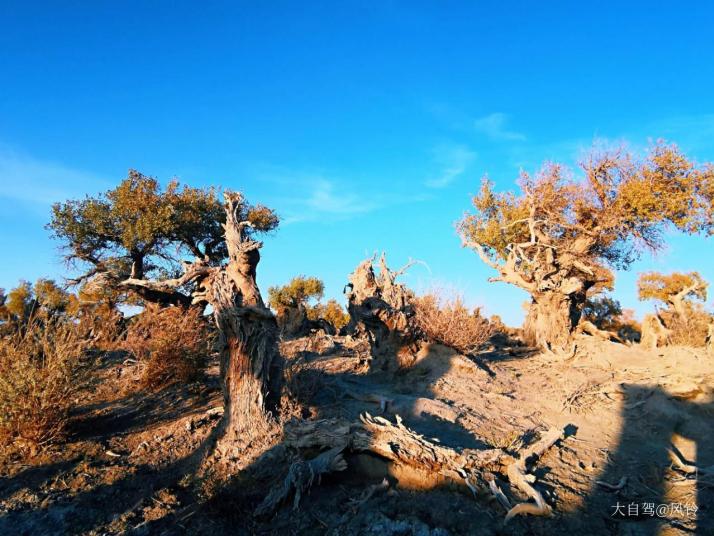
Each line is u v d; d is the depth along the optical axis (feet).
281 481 22.20
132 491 22.35
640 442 28.25
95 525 19.89
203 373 36.50
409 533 18.57
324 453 22.88
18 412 25.49
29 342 27.91
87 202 80.64
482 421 28.60
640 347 50.75
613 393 34.91
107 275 71.10
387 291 45.11
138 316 52.26
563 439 27.55
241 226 27.48
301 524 19.89
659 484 23.34
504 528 19.02
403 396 30.91
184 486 22.80
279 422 25.88
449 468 22.12
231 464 23.86
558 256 62.59
